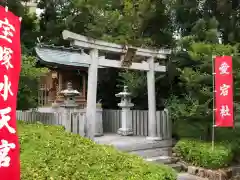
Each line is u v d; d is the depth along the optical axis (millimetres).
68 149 6832
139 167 6328
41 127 8297
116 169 6125
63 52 11625
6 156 3264
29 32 16359
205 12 14305
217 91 9742
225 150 9836
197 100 11328
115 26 14969
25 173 5434
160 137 11359
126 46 10133
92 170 5953
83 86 14305
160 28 15055
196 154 9867
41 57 10758
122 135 12734
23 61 9430
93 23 15320
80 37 8836
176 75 13398
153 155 10328
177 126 11648
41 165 5855
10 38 3551
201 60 11562
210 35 12344
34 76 9453
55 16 17625
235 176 9852
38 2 17625
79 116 9070
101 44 9484
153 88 11398
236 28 14086
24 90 10141
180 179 9055
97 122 12578
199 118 11320
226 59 9641
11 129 3357
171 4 14695
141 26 14820
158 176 5938
